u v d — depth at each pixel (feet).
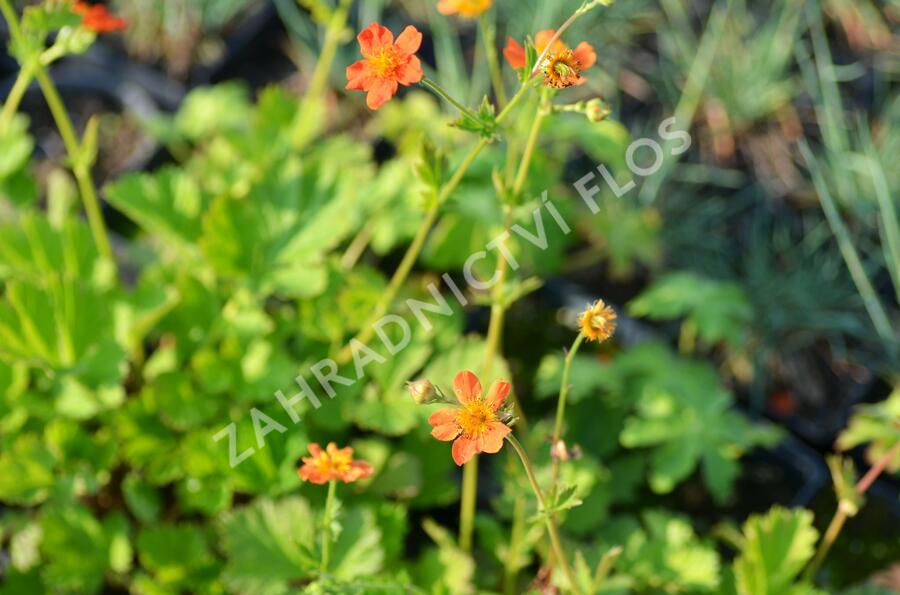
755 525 3.46
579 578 3.34
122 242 4.46
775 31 5.10
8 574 3.64
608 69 5.19
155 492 3.66
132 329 3.67
